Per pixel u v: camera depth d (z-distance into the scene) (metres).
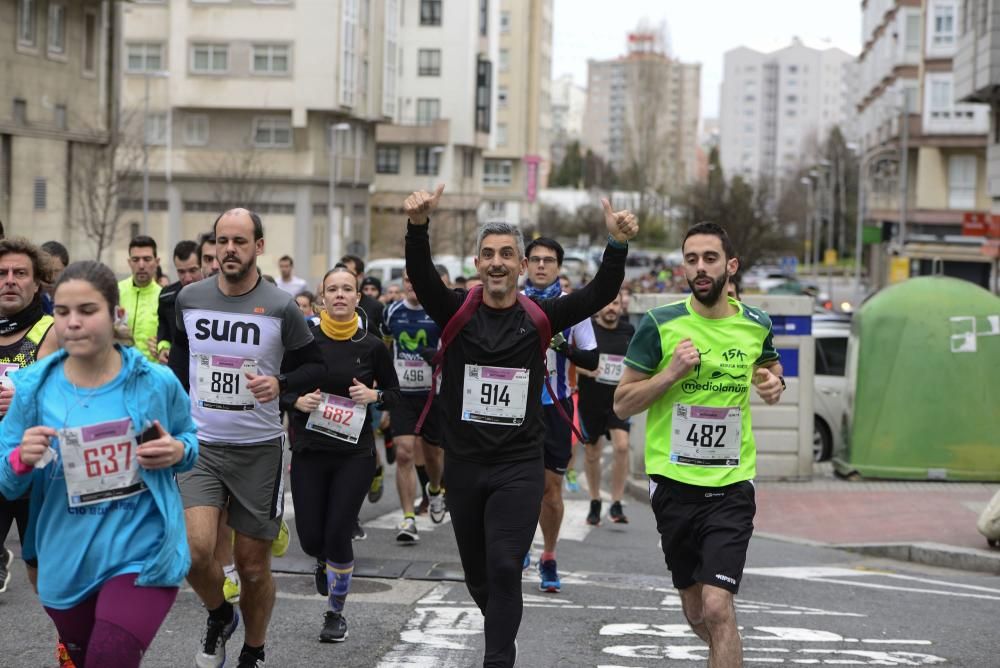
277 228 96.75
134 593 8.27
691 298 10.71
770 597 16.27
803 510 24.22
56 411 8.29
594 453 21.73
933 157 98.19
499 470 10.75
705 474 10.38
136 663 8.20
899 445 27.22
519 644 12.89
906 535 21.78
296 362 11.68
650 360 10.56
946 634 14.20
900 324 27.27
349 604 14.50
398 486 19.11
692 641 13.23
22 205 61.25
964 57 63.94
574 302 10.99
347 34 95.56
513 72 163.12
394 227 120.62
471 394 10.76
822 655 12.89
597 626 13.84
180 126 96.06
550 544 15.89
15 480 8.07
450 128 127.19
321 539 13.45
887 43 115.06
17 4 59.41
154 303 20.52
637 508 24.47
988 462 27.00
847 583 17.64
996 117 65.75
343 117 100.62
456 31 129.75
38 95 61.78
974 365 26.97
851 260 185.62
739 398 10.46
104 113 69.06
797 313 27.11
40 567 8.41
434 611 14.20
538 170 171.88
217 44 93.56
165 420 8.53
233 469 11.27
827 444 30.47
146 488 8.43
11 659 11.76
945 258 85.19
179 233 95.81
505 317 10.83
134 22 95.88
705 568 10.05
